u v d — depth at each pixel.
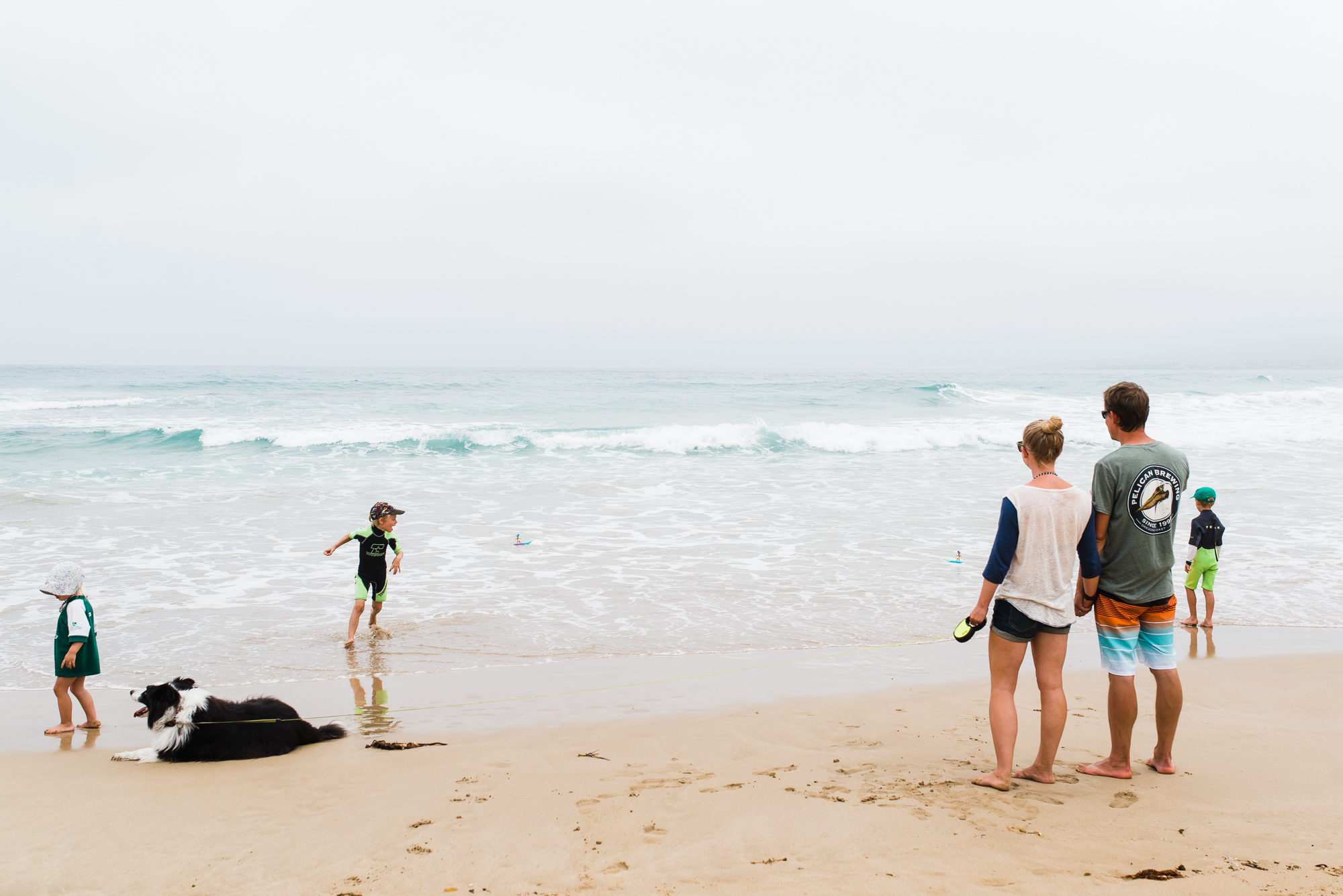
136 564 10.14
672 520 13.01
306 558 10.53
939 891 2.84
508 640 7.52
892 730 5.18
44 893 3.13
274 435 21.56
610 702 5.93
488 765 4.60
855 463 19.45
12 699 6.11
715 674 6.61
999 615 3.89
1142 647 4.05
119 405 34.97
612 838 3.48
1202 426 26.39
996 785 3.90
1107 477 3.87
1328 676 6.27
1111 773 4.05
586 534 12.06
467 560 10.52
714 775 4.36
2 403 35.06
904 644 7.42
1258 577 9.61
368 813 3.87
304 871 3.25
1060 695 3.89
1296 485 15.80
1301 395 39.47
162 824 3.80
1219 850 3.15
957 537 11.84
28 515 12.91
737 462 19.50
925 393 42.56
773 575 9.83
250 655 7.08
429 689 6.26
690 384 56.47
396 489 15.56
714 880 3.02
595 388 49.75
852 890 2.87
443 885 3.08
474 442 21.56
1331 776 4.05
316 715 5.71
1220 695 5.79
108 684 6.43
